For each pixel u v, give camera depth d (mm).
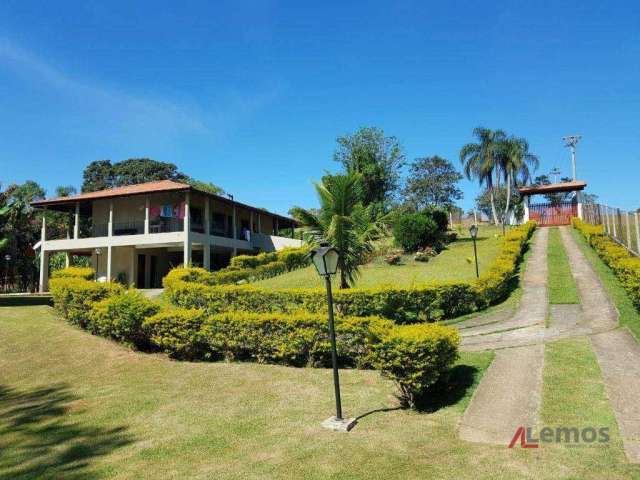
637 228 15836
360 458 4664
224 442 5242
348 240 12164
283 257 24203
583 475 4152
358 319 7754
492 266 15367
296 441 5160
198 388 7215
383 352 5898
